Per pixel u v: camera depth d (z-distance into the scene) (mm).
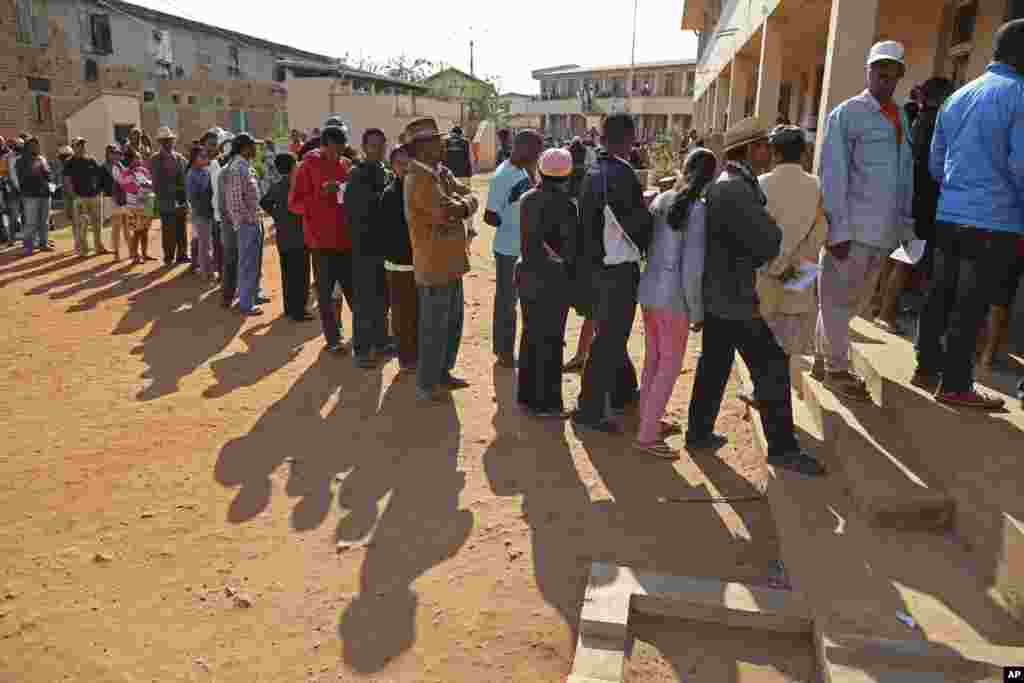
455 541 3961
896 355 5012
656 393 4863
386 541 3965
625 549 3865
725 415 5684
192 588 3545
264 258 12930
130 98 24719
